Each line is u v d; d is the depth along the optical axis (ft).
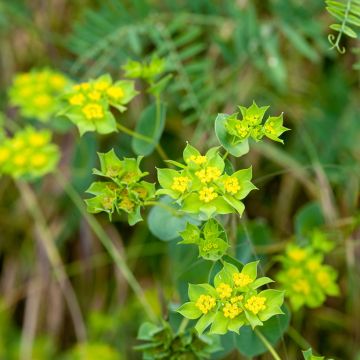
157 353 1.13
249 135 0.97
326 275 1.28
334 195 1.63
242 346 1.12
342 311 1.59
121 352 1.63
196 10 1.65
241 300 0.98
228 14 1.67
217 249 0.98
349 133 1.65
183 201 0.97
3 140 1.46
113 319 1.64
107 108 1.12
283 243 1.36
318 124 1.67
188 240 0.99
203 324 0.98
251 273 0.99
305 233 1.37
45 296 1.70
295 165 1.57
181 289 1.23
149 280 1.68
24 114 1.50
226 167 1.01
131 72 1.19
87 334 1.66
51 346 1.68
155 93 1.18
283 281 1.29
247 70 1.65
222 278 0.98
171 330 1.12
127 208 0.99
